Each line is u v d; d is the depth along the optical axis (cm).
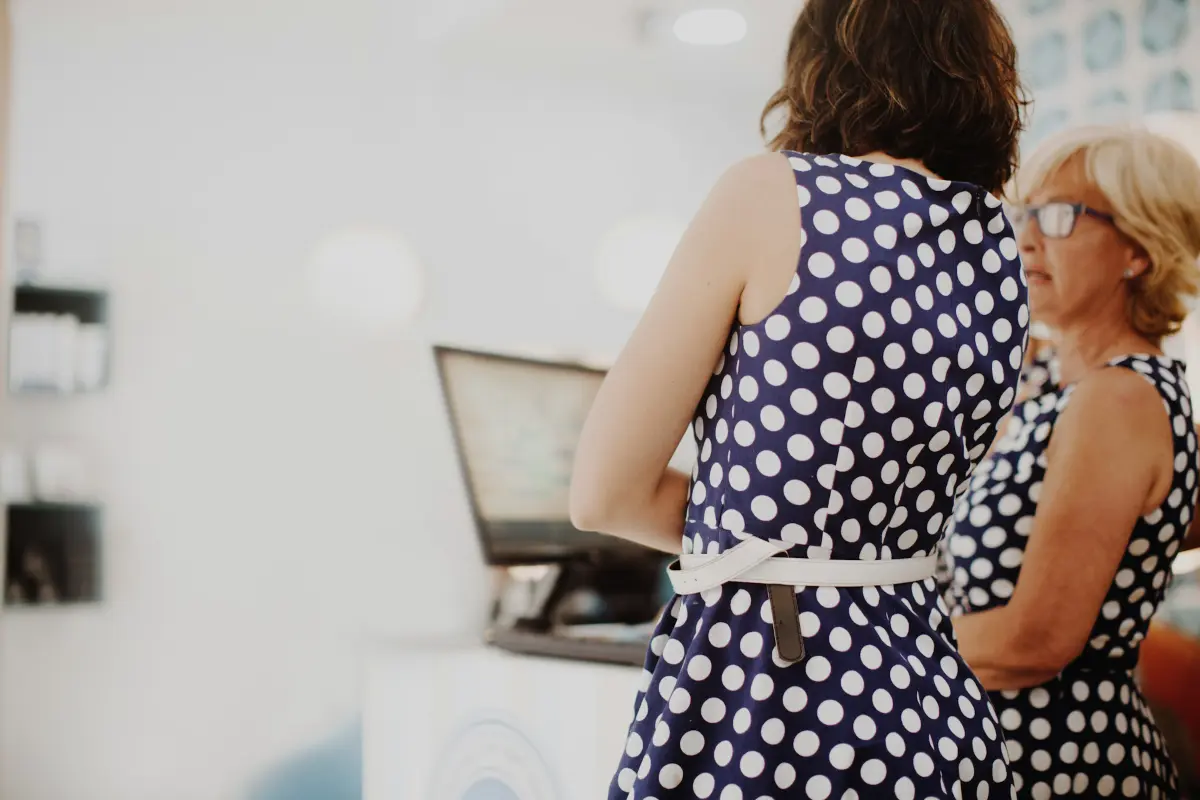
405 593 305
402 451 312
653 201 329
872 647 81
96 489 309
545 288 327
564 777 143
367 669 186
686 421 87
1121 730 151
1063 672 151
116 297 312
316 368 320
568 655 157
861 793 77
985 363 89
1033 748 148
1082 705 150
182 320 315
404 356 319
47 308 311
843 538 82
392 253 322
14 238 306
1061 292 178
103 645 306
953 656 86
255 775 311
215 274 317
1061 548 150
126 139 314
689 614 85
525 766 150
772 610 80
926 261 86
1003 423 167
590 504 87
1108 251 173
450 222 324
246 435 316
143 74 315
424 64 324
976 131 93
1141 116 190
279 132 321
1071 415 154
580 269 330
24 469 307
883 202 85
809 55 97
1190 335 173
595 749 138
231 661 312
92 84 312
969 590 159
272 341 319
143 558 309
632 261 332
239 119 319
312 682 313
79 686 304
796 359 81
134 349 312
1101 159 175
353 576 312
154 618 309
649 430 85
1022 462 158
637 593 210
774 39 303
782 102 101
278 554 315
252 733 312
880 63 92
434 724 170
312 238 322
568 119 329
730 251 84
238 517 314
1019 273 93
